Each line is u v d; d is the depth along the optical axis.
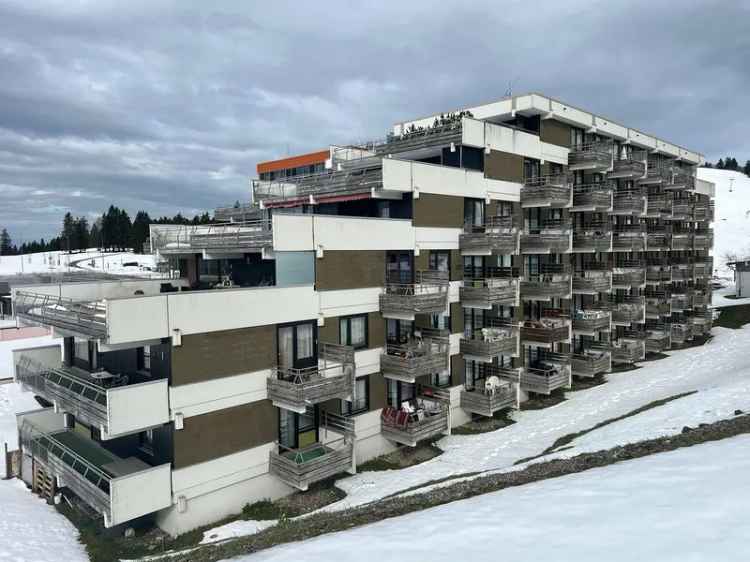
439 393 26.42
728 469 11.52
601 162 33.59
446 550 9.62
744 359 35.59
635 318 39.88
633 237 38.66
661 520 9.30
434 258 26.47
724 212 158.00
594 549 8.60
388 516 13.66
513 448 23.44
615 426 22.45
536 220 32.94
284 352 20.80
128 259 122.75
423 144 29.00
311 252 21.62
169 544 16.92
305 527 13.84
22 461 22.88
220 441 18.67
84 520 18.78
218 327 18.56
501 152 29.45
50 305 21.25
